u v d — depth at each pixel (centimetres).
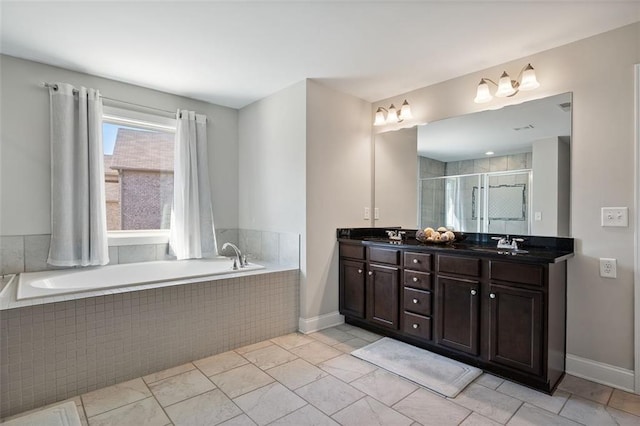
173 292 233
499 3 187
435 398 194
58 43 235
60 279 251
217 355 251
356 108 341
